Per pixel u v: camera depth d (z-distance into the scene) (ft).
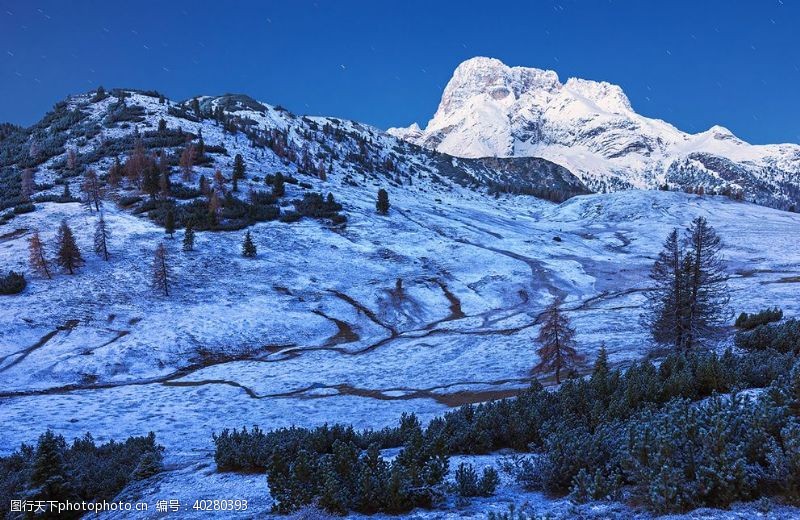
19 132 541.75
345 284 229.25
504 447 42.09
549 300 223.51
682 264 100.32
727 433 20.70
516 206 653.71
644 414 31.01
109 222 268.41
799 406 25.36
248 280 218.38
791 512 17.04
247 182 382.83
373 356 153.38
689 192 553.23
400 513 25.04
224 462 41.55
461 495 26.81
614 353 124.06
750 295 175.63
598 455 26.37
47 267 200.23
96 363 133.90
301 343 169.58
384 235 309.83
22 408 98.99
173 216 271.90
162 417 93.15
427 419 81.92
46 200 304.09
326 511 25.52
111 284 193.06
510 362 133.28
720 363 45.80
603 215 475.31
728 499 18.61
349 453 28.37
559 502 23.77
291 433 46.50
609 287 240.94
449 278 252.01
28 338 146.82
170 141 455.22
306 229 300.40
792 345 71.56
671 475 19.29
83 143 447.01
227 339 162.20
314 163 618.85
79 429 82.79
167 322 168.04
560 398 47.85
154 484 38.81
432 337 172.96
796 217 442.09
